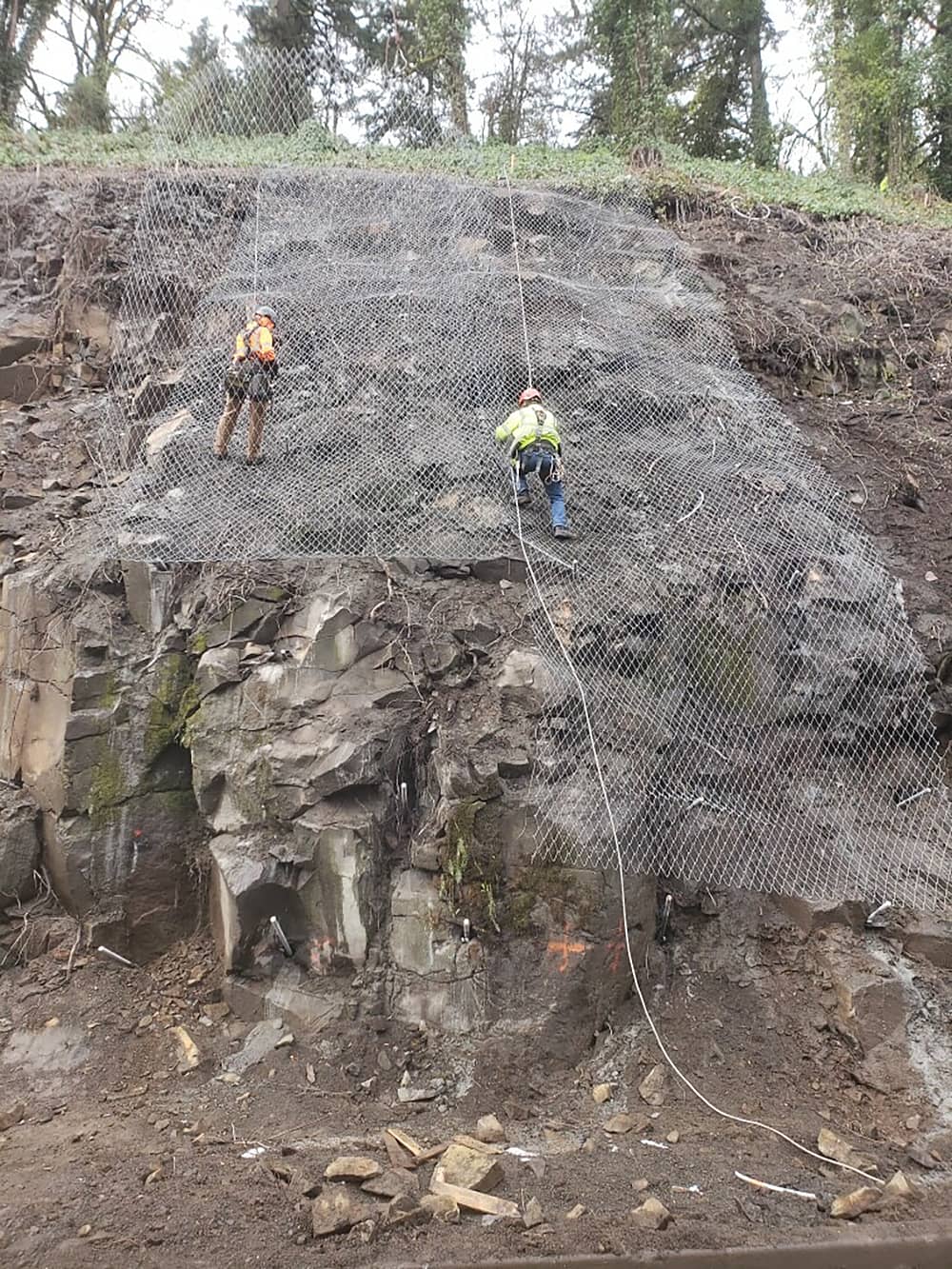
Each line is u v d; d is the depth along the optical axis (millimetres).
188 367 7984
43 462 7270
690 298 9328
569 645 5516
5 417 7703
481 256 9453
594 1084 4508
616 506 6762
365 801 5098
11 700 5758
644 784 5090
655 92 14641
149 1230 3316
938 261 10367
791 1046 4734
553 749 5070
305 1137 4113
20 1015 4918
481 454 7012
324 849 4949
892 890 5051
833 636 6059
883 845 5281
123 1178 3682
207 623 5609
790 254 10625
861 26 17453
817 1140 4133
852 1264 3293
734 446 7566
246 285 8820
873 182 17469
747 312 9320
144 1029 4887
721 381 8312
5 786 5629
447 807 4852
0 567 6203
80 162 11695
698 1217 3516
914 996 4816
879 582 6441
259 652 5469
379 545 6043
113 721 5473
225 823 5199
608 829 4828
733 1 19922
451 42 15836
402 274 9039
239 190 10125
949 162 17391
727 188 12430
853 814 5410
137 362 8234
